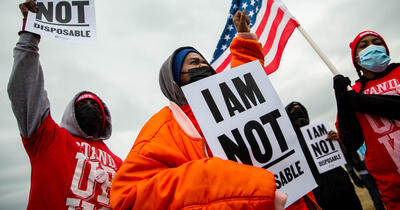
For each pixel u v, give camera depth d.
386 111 2.01
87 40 1.62
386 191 2.07
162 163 1.08
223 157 1.15
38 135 1.82
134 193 0.94
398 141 1.98
